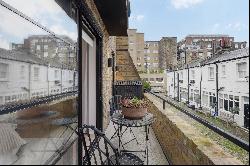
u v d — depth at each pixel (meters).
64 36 4.47
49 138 3.17
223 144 3.78
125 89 10.25
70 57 4.17
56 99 4.96
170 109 5.15
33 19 5.26
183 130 3.06
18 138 3.38
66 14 3.69
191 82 29.48
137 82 10.85
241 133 1.92
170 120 3.78
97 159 3.48
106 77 6.80
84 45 5.66
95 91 5.73
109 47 7.92
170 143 3.65
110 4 4.70
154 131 5.89
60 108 4.19
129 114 4.11
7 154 2.88
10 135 3.49
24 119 4.07
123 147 4.37
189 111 2.93
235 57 18.20
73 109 3.68
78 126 3.38
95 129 3.03
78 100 3.46
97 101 5.69
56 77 5.79
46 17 4.71
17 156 2.69
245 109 17.05
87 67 5.73
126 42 11.59
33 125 3.65
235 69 18.20
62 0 3.53
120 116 4.36
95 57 5.72
